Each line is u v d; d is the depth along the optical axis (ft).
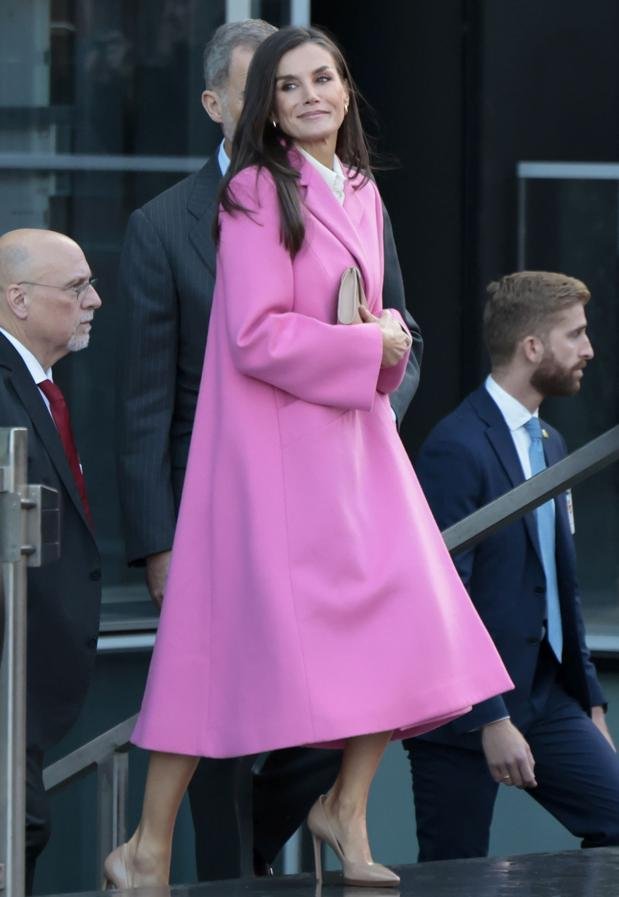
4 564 38.81
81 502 50.67
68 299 50.49
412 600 38.81
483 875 41.73
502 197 79.05
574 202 78.74
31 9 69.15
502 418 55.11
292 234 38.63
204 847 51.80
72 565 50.47
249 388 39.24
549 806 55.67
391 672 38.29
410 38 80.07
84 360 69.82
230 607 38.99
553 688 55.67
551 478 48.96
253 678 38.34
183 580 39.60
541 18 78.54
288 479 38.81
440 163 79.92
